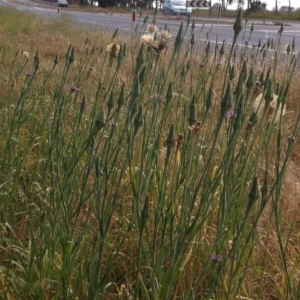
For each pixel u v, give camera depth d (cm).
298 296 251
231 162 249
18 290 271
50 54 1081
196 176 343
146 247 307
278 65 834
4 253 313
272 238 342
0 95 577
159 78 412
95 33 1451
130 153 234
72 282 278
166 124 457
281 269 311
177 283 273
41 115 498
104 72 737
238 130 218
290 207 386
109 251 307
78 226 324
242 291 291
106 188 233
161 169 374
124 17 3822
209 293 224
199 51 927
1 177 370
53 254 269
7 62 823
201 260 300
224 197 240
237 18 245
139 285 285
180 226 227
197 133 226
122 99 239
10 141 388
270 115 281
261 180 402
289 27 2970
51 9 5147
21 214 354
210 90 223
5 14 2069
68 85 587
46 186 382
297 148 520
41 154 420
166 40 292
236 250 254
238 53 1030
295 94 724
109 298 281
